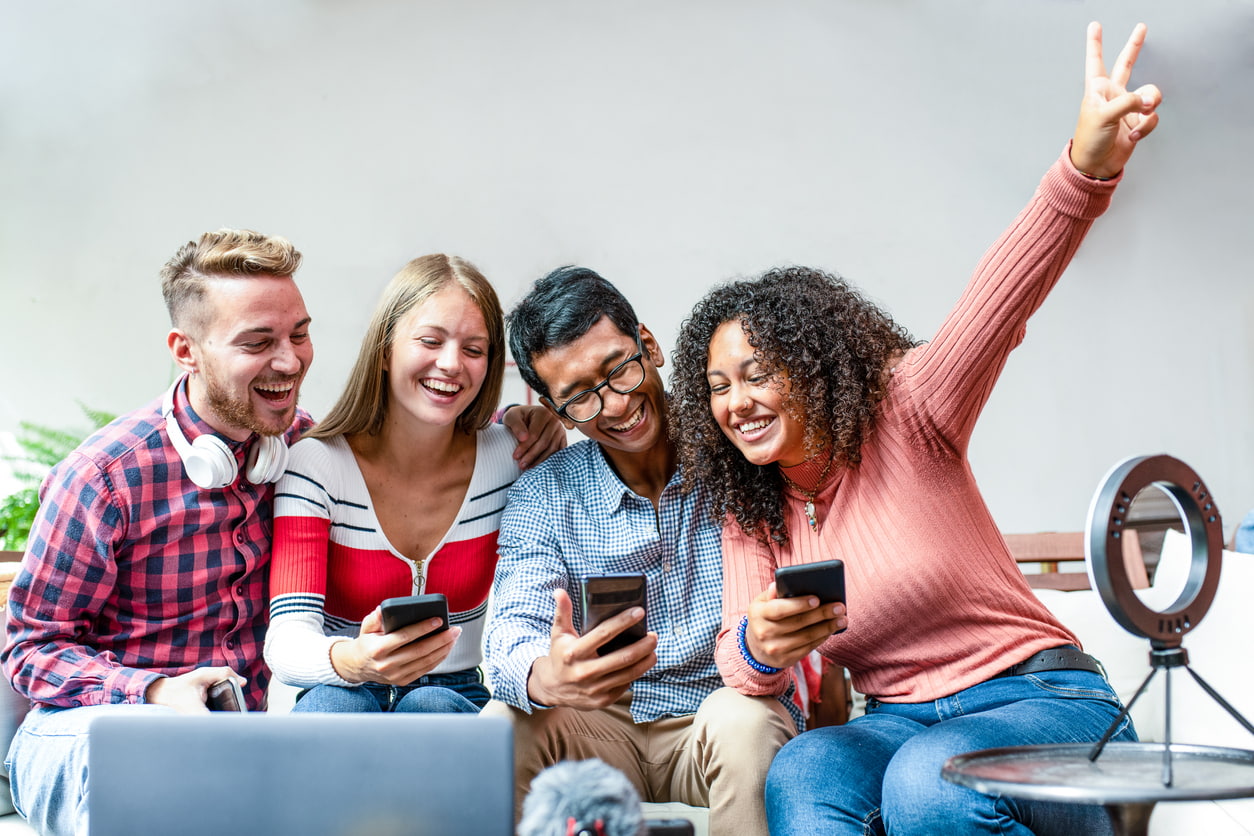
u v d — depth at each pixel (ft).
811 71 15.94
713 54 16.02
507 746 3.29
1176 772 2.92
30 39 16.28
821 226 15.92
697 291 15.94
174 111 16.33
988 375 4.44
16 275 16.35
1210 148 15.74
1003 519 15.51
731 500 4.98
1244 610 5.38
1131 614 3.00
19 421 16.22
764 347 4.56
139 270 16.31
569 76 16.10
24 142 16.37
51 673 5.06
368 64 16.20
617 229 16.05
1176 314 15.67
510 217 16.08
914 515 4.53
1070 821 3.87
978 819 3.73
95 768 3.33
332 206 16.16
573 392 5.21
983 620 4.51
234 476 5.33
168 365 16.28
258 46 16.22
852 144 15.94
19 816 5.34
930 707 4.56
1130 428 15.56
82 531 5.18
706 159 16.02
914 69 15.90
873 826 4.12
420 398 5.42
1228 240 15.71
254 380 5.26
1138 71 15.78
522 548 5.36
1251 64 15.66
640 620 4.05
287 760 3.30
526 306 5.27
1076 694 4.30
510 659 4.72
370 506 5.66
